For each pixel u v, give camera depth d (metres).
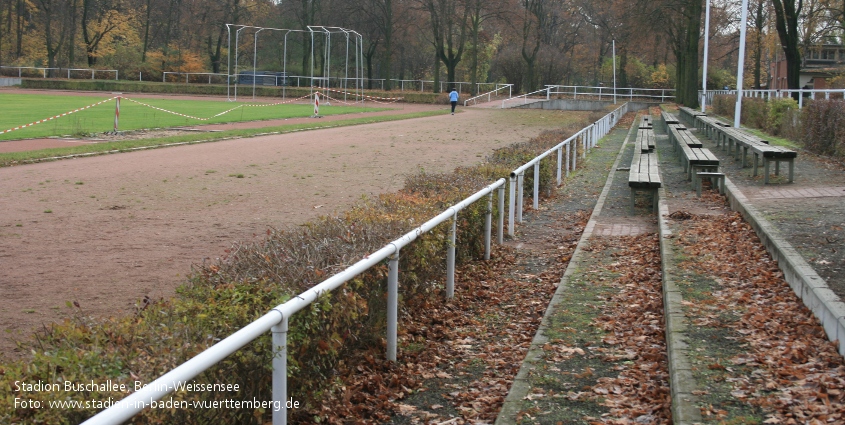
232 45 78.56
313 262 5.46
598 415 4.77
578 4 73.75
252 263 5.54
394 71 94.12
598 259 9.43
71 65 71.38
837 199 11.32
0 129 26.28
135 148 21.44
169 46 75.81
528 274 9.51
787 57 36.19
